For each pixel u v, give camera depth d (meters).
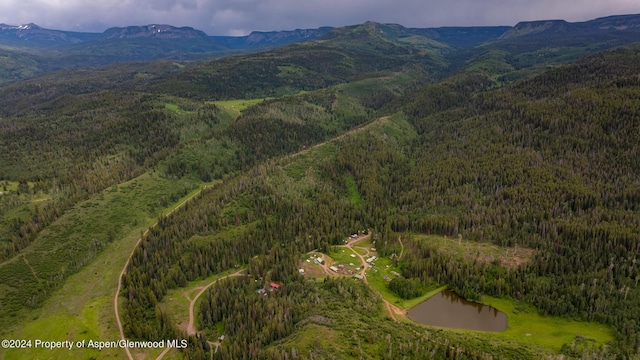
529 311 164.62
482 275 181.00
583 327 153.00
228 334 149.50
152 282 184.25
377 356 125.31
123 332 159.50
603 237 188.75
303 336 134.38
